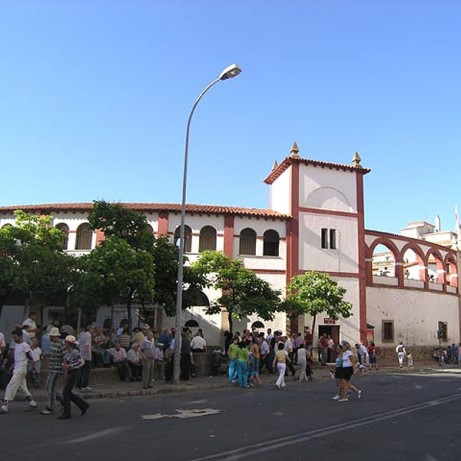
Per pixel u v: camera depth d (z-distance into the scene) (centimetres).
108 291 1956
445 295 4131
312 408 1264
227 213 3022
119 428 956
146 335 1661
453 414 1191
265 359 2205
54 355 1123
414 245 3881
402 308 3662
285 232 3122
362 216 3334
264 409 1239
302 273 3095
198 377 2012
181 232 1844
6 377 1414
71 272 2042
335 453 784
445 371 2809
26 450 772
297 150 3262
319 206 3241
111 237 2012
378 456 771
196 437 881
